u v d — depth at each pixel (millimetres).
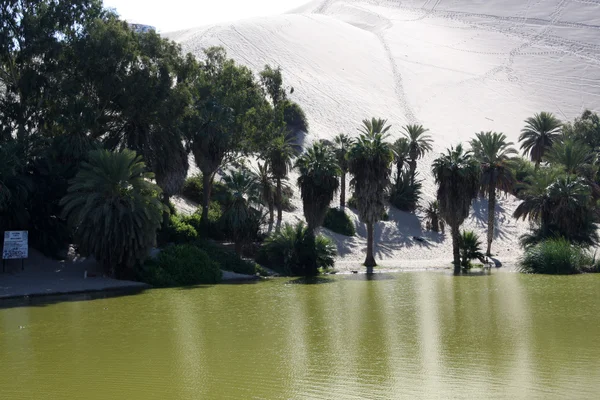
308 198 79062
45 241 65875
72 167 66438
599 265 78688
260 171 91312
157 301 52531
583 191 84188
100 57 68875
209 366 29766
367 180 83688
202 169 80188
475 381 26828
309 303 51281
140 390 25812
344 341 35594
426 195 124812
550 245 78812
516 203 126438
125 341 35844
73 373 28609
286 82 177875
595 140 140875
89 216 59125
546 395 24766
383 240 101188
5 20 70312
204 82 84438
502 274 76688
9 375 28359
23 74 70188
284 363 30359
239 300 53250
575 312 45406
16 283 58219
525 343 34531
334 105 169000
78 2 71938
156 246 69062
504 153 103562
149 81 71312
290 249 77500
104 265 62875
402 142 118938
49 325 41062
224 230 77688
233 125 80125
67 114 67375
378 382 26797
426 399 24391
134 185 61781
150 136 73750
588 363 29797
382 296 55719
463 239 88750
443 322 41688
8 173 59125
